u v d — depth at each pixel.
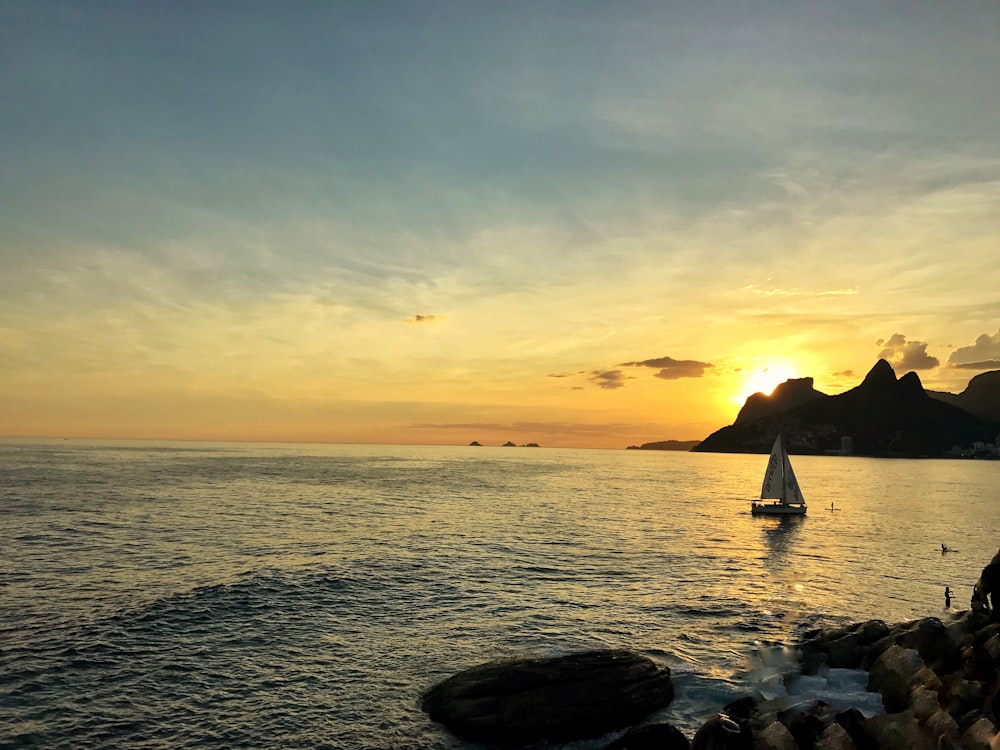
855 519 100.44
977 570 58.53
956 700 21.33
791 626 37.41
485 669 24.92
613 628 36.31
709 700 26.00
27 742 21.75
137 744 22.02
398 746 22.30
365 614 37.41
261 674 28.16
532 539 67.75
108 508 80.38
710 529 83.31
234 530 66.56
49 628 32.53
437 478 169.75
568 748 22.23
